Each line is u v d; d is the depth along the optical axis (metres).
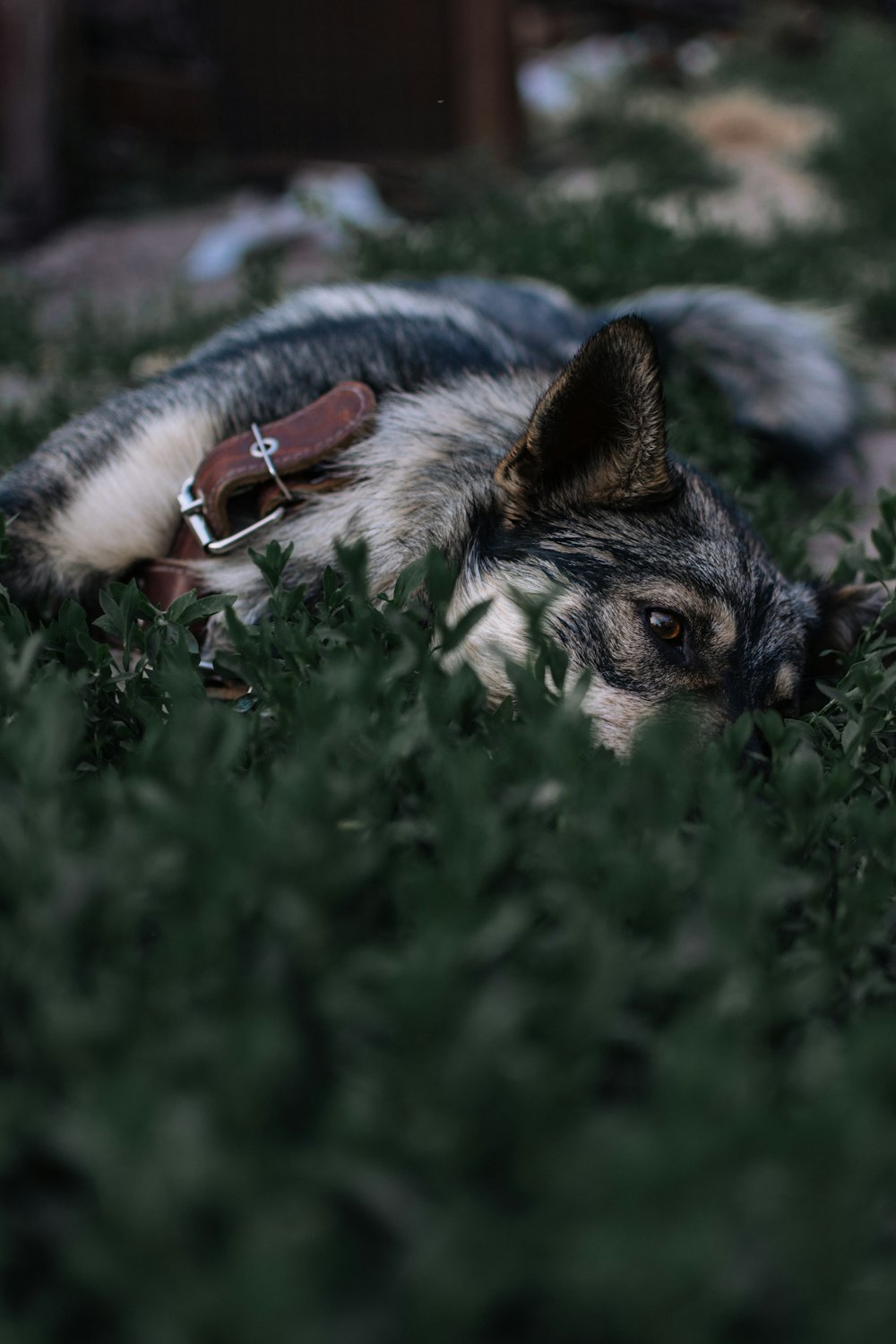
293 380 1.18
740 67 5.06
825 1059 0.74
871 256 2.83
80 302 2.38
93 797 0.83
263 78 3.31
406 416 1.14
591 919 0.77
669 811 0.82
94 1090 0.63
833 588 1.17
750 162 3.83
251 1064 0.61
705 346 1.67
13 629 0.95
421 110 3.41
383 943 0.80
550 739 0.83
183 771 0.81
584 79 4.15
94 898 0.75
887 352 2.33
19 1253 0.65
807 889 0.82
